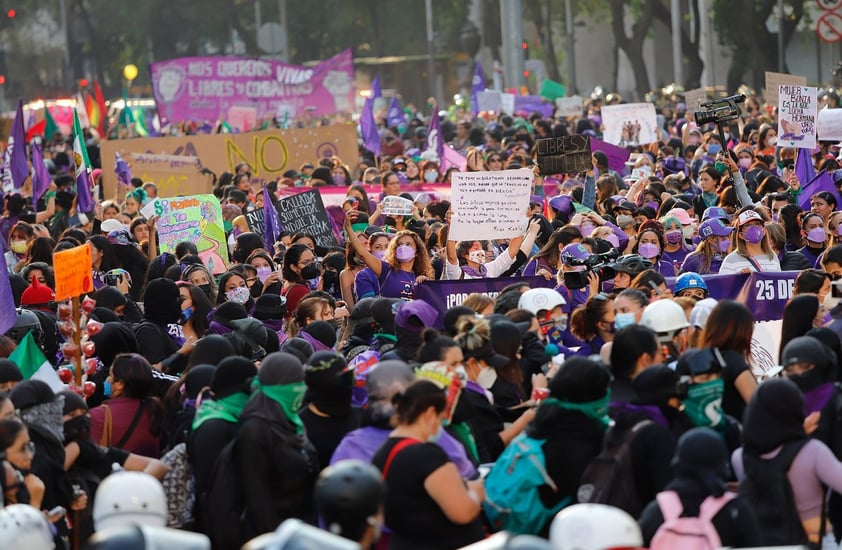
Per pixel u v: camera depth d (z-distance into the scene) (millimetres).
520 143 67062
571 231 29578
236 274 29547
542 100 98938
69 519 18297
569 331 23625
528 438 17062
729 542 14367
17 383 18953
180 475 18344
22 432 16547
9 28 199875
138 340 25625
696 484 14578
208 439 17578
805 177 44250
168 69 84250
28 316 25938
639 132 63406
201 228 37812
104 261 34344
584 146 40312
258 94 85500
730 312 18203
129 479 14211
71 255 21453
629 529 12000
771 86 58688
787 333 20469
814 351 17328
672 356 19781
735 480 17422
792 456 15758
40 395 17734
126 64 190500
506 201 31062
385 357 20578
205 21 181125
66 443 18203
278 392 17109
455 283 28172
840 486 15625
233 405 17891
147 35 184125
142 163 57031
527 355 20906
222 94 85125
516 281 28359
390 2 177875
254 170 65688
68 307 22000
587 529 11914
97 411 19922
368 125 72312
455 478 15016
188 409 19312
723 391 17984
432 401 15289
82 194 45875
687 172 51844
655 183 41438
